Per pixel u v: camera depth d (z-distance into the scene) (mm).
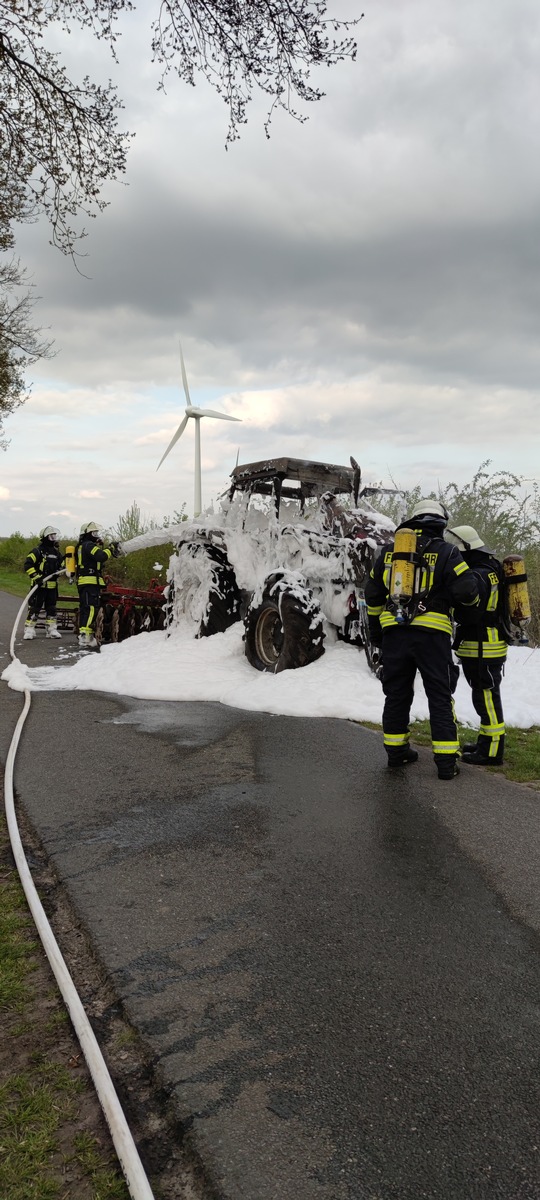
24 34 5723
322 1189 1743
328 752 5344
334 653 7766
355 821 4035
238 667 8297
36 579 12172
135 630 11469
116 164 6332
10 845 3811
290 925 2949
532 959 2730
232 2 5035
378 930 2914
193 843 3748
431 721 4820
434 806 4277
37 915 2988
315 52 5215
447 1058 2203
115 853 3641
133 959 2719
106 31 5527
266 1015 2396
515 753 5383
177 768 4996
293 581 7711
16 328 14430
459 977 2613
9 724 6273
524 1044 2271
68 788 4617
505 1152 1856
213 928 2932
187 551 9789
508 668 8289
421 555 4805
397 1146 1870
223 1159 1829
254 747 5465
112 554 11266
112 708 6887
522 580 5109
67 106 6082
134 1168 1761
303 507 9414
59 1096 2078
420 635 4789
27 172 6309
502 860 3553
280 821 4031
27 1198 1735
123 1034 2342
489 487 10945
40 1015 2441
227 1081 2094
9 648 11305
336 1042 2266
